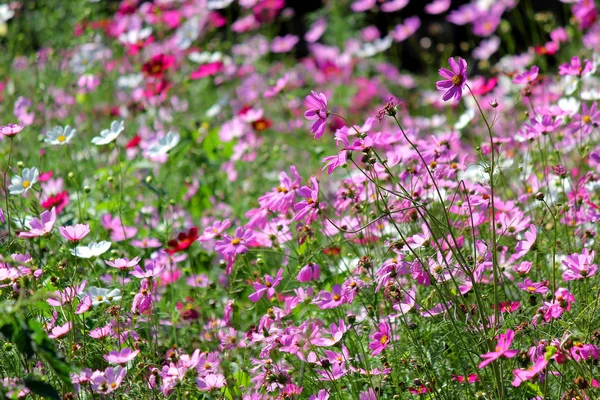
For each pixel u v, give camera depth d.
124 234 4.89
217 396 3.65
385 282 3.67
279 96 8.46
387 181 4.95
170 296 4.90
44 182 5.68
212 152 7.17
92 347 3.91
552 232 4.47
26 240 4.36
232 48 10.23
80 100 8.41
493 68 7.83
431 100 8.38
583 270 3.52
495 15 8.98
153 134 6.83
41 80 8.03
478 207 4.44
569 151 5.66
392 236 4.37
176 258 4.94
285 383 3.56
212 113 8.07
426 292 4.09
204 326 4.12
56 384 3.73
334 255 4.61
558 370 3.56
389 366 3.70
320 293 3.79
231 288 4.38
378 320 3.83
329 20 11.65
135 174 6.66
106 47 9.01
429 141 4.66
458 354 3.68
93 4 9.55
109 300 3.96
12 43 9.13
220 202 6.37
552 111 4.72
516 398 3.55
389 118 8.44
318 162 6.74
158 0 9.42
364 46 10.13
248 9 10.82
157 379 3.78
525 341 3.78
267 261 5.24
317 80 9.77
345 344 3.93
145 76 7.43
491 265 3.78
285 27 12.88
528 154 5.42
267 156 7.02
